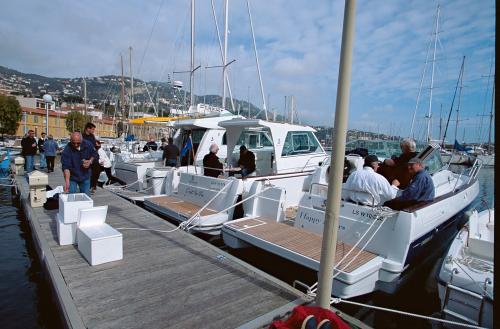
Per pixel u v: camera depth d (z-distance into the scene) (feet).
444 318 11.26
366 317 13.16
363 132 101.19
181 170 25.80
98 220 15.05
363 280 11.98
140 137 60.64
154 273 12.75
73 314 9.71
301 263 13.02
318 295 8.39
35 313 13.15
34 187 23.61
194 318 9.77
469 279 10.80
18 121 164.76
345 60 7.23
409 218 12.82
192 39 40.60
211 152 23.88
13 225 26.02
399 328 12.71
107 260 13.57
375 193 14.55
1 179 46.37
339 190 7.88
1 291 14.90
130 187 32.04
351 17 7.09
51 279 12.29
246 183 20.07
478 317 10.48
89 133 28.07
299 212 16.70
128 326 9.28
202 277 12.51
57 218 16.52
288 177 21.94
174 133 35.06
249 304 10.65
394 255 12.87
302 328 7.72
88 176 21.20
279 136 22.77
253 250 17.30
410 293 14.21
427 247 15.14
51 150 47.75
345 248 13.85
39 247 16.37
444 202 16.53
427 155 19.84
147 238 17.03
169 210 21.33
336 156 7.73
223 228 17.10
